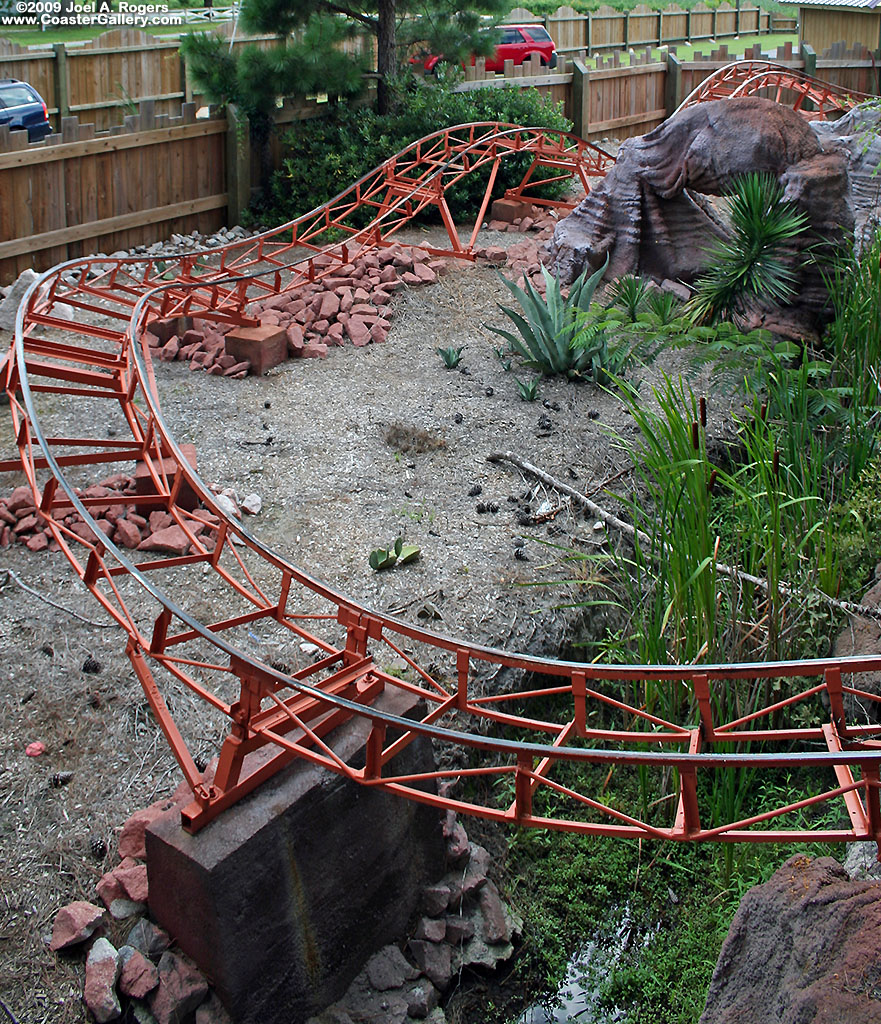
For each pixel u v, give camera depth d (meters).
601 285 9.90
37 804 4.37
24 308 6.13
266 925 3.77
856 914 3.06
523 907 4.71
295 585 5.69
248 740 3.65
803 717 5.29
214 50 11.84
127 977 3.73
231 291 8.98
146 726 4.75
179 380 8.12
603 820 5.10
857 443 6.56
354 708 3.24
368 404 7.71
